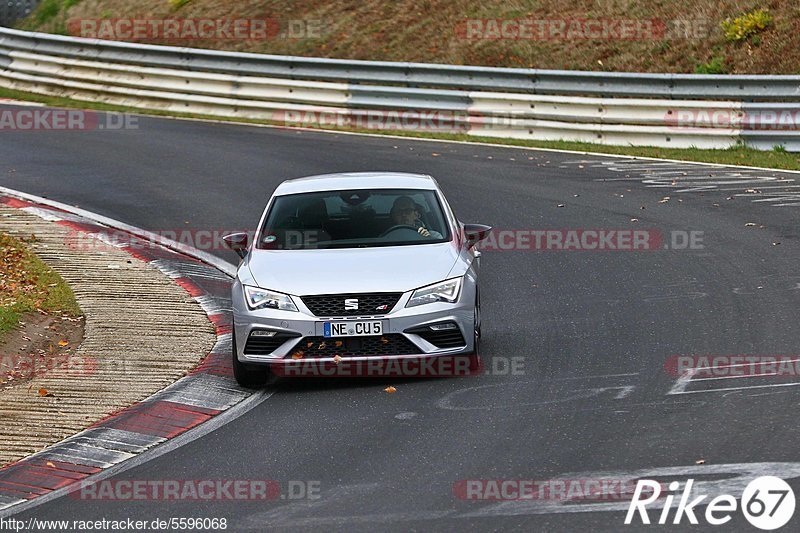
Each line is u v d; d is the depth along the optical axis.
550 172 66.62
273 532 21.28
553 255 48.47
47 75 97.25
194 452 26.84
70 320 39.31
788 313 37.22
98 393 31.72
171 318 39.78
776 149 71.69
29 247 49.38
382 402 30.03
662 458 24.16
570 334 36.47
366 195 36.47
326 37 99.12
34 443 27.88
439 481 23.56
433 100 81.00
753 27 85.56
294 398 31.20
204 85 88.94
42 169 69.31
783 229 50.78
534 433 26.50
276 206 36.44
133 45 92.12
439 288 31.75
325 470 24.80
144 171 68.62
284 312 31.27
